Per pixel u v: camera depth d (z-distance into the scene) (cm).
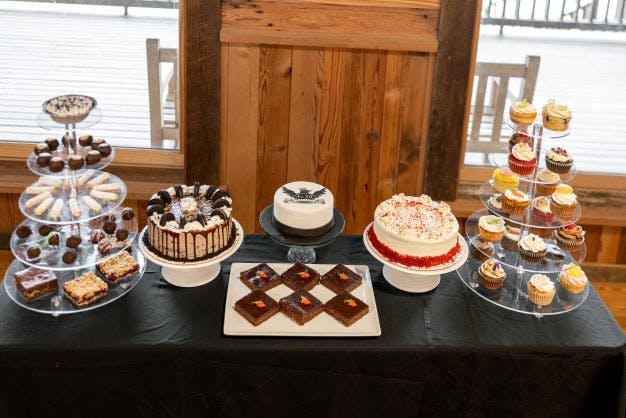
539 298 239
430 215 250
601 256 362
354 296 238
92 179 243
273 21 310
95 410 226
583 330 233
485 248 258
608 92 349
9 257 351
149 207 238
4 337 215
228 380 223
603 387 231
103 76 337
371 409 232
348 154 335
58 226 246
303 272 246
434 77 319
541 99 352
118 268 240
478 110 345
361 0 307
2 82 334
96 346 215
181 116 332
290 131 330
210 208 243
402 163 338
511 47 338
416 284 245
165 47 333
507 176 259
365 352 221
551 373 229
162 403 226
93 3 328
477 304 242
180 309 231
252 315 224
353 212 347
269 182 340
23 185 337
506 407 235
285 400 229
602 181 348
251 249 264
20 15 329
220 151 334
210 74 315
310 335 223
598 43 341
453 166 335
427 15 311
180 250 231
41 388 221
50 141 235
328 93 323
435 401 233
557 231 262
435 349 222
